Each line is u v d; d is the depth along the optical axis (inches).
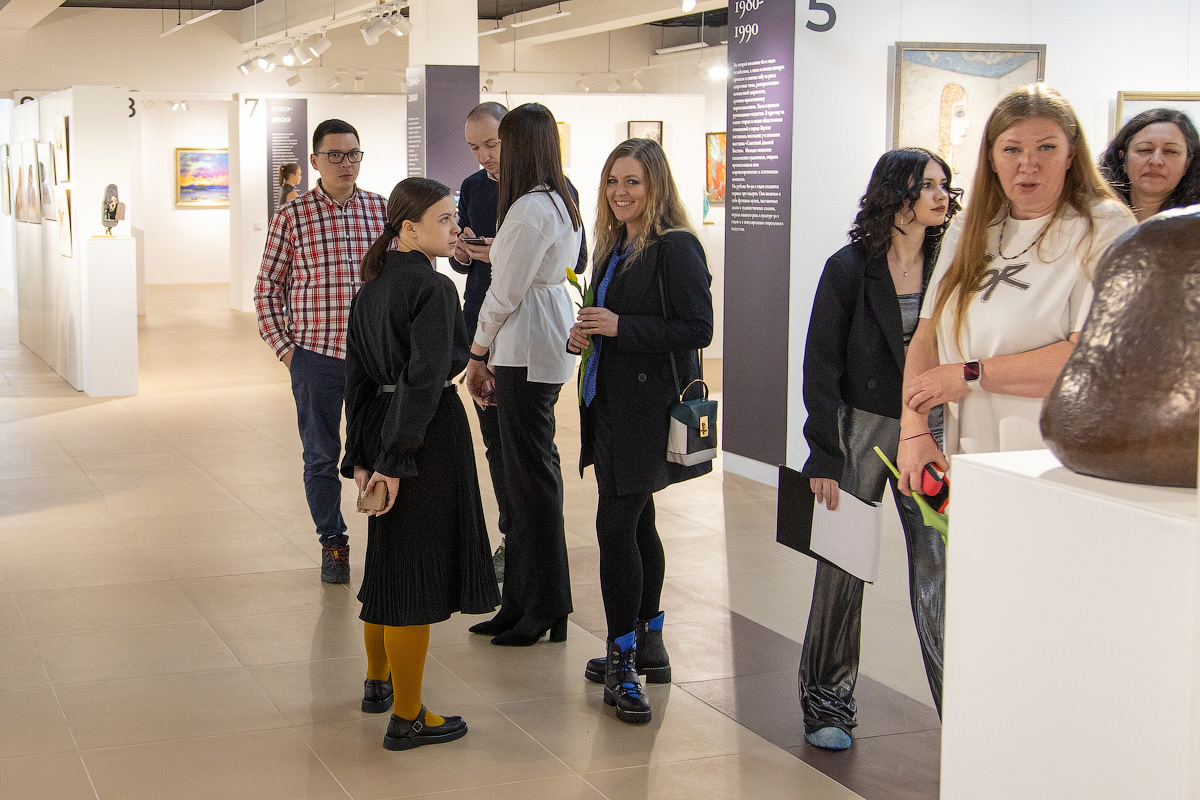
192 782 116.6
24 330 525.7
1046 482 49.5
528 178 143.4
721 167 530.9
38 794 113.3
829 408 115.6
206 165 946.7
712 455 132.3
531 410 148.9
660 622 145.6
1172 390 46.3
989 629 53.6
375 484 119.7
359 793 114.5
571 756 123.5
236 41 767.7
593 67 841.5
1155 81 263.4
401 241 123.7
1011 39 255.8
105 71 741.3
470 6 434.6
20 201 513.7
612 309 133.3
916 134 255.9
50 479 263.9
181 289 889.5
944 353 98.8
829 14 249.3
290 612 173.2
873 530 111.9
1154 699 44.8
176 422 339.9
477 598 125.0
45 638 160.1
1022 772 52.0
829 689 127.5
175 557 202.5
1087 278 88.7
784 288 259.6
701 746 126.1
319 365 187.8
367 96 685.9
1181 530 43.3
